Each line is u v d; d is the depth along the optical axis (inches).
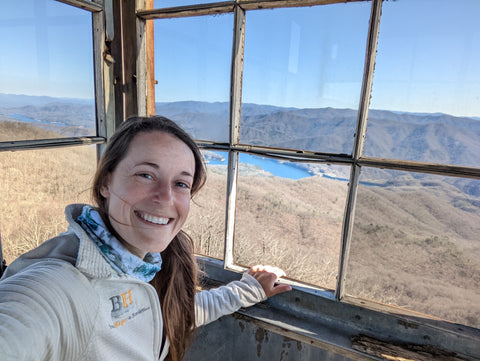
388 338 31.3
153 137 21.7
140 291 24.9
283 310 36.2
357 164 30.7
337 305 33.3
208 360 39.8
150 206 21.4
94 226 22.1
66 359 18.6
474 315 29.0
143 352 24.9
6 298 16.1
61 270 19.0
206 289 38.6
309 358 33.5
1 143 31.6
